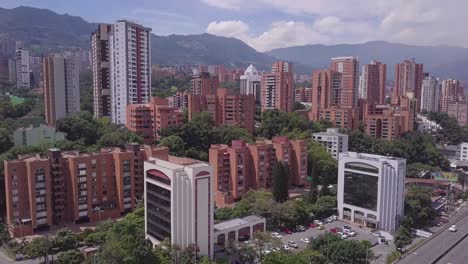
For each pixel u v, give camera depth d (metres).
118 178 159.25
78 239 132.75
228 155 185.50
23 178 142.75
